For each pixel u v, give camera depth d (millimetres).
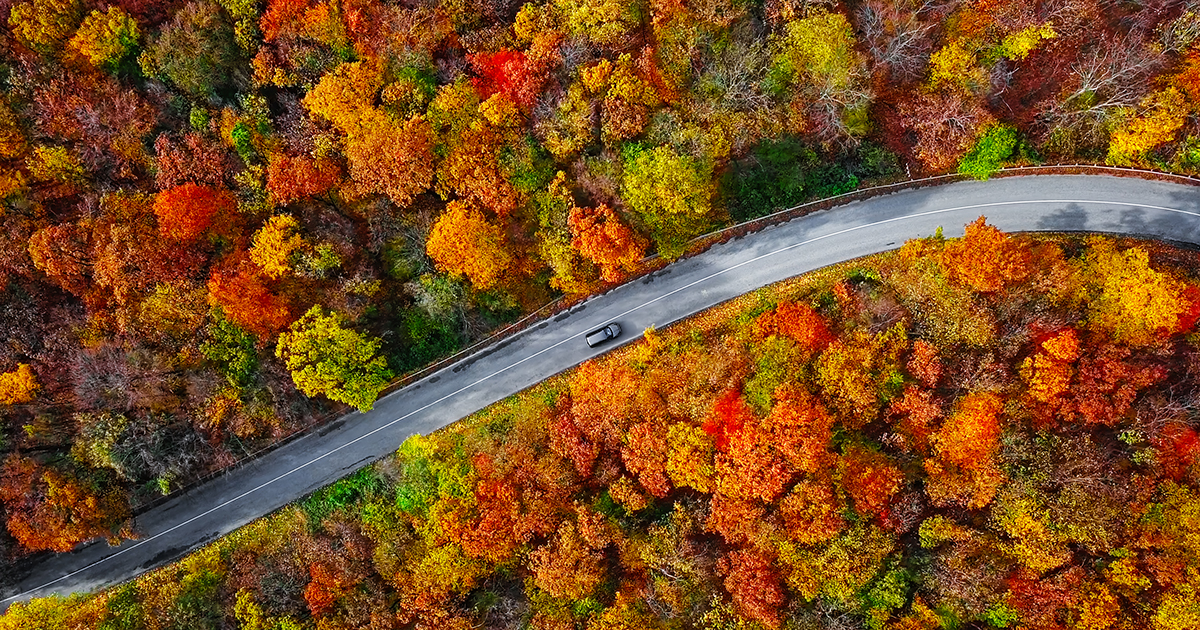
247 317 51281
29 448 51438
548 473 51844
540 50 51000
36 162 49938
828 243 57781
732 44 51281
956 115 51594
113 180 52500
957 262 49500
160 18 51844
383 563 52219
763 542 47656
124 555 57781
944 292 49781
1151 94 50469
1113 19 52281
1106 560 46312
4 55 50062
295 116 52969
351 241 54000
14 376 49656
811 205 57969
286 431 57938
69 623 51844
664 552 49469
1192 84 50125
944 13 51750
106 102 50750
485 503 51688
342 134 51969
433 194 55531
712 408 49781
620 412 51375
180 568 57125
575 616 50656
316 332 51656
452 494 52781
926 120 52125
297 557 54625
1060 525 45406
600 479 52156
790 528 47469
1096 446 46781
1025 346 48812
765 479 46812
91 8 50688
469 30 53719
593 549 50906
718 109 50938
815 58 50062
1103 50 52031
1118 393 46156
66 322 51406
